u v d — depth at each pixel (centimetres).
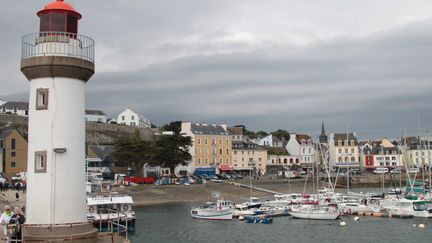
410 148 14800
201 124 13462
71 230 1825
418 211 6084
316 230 5162
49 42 1889
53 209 1841
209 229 5234
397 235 4822
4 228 1794
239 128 14650
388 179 12500
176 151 10919
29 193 1875
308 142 15638
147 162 10462
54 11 1911
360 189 11481
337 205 6444
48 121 1869
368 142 16862
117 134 12400
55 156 1861
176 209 7244
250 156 13900
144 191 8769
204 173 12600
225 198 8838
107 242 1822
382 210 6381
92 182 6694
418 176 12531
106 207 4828
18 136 8750
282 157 14925
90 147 10612
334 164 15650
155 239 4619
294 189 10725
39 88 1889
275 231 5112
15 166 8706
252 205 6638
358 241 4534
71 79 1917
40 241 1756
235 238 4697
